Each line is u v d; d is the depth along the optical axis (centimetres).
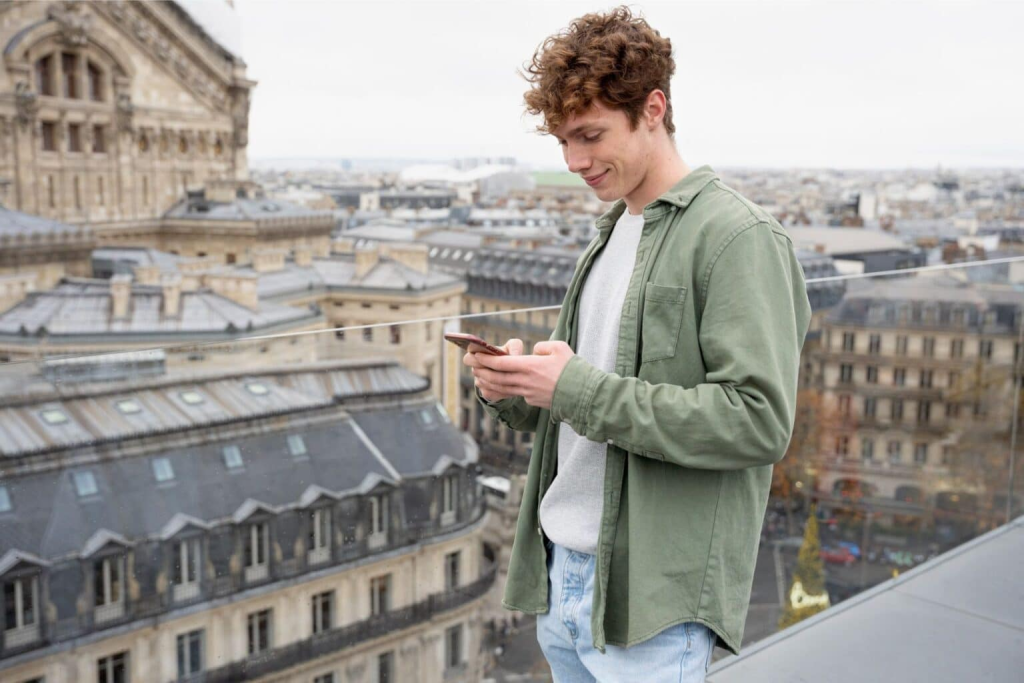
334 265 5816
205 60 6131
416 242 5825
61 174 5481
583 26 141
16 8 5222
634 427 130
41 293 5259
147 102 5866
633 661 143
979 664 278
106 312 5188
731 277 132
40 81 5369
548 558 163
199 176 6125
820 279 332
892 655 282
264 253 5788
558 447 161
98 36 5550
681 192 141
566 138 143
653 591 138
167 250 5922
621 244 153
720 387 128
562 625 156
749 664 277
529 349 264
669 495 139
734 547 142
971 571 343
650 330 139
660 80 139
